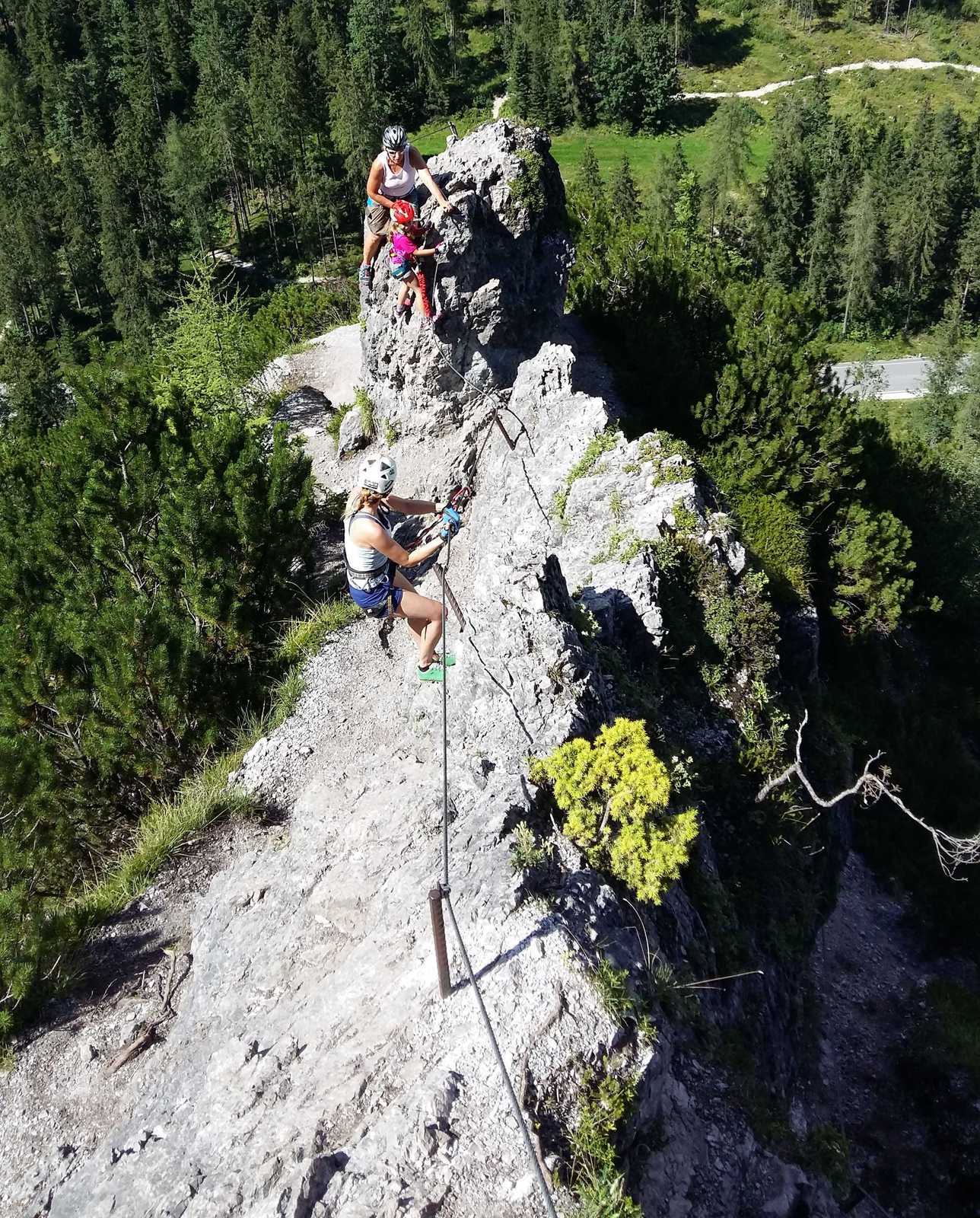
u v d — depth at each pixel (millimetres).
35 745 12344
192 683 13625
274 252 93188
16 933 10273
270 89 97312
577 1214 6871
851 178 84750
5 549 16375
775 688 15977
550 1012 7879
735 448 23203
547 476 17062
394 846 10398
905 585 25297
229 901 10922
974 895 22156
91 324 95000
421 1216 6762
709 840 12844
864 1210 16750
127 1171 8344
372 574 7816
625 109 101938
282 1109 8109
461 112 107250
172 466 16828
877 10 122125
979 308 82625
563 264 18578
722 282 28188
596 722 11016
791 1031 14742
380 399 20062
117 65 123812
